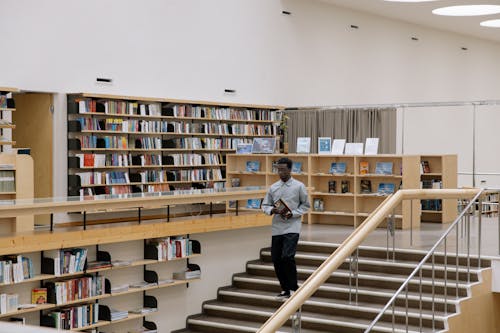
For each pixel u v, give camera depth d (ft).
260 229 33.12
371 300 27.14
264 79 53.47
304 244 32.60
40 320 24.44
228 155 43.80
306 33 56.95
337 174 40.16
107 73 42.39
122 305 27.32
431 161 42.73
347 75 60.95
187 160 46.14
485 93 79.46
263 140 42.65
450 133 73.87
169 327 28.81
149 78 44.96
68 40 40.19
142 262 27.14
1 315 22.44
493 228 37.76
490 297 27.02
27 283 24.06
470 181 76.79
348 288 28.09
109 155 41.16
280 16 54.75
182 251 28.71
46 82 39.06
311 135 51.39
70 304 25.50
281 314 19.51
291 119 52.26
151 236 27.09
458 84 74.84
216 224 29.84
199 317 29.58
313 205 41.39
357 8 60.90
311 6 57.36
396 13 63.10
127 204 26.16
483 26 69.21
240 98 51.52
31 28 38.29
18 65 37.70
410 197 26.48
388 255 29.68
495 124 80.79
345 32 60.70
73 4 40.45
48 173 39.99
